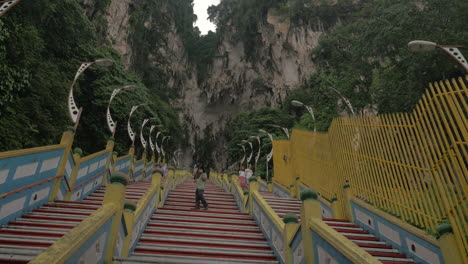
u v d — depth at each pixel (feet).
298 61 177.17
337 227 22.29
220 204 38.83
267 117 159.84
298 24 180.24
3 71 39.86
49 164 24.23
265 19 196.34
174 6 224.94
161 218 26.11
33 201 21.93
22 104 47.32
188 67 230.89
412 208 17.56
